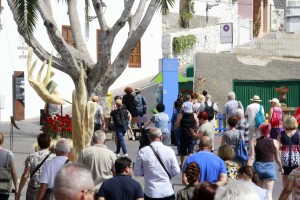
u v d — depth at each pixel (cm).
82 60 2992
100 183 1407
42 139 1430
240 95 4384
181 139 2477
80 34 3038
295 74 4453
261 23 6744
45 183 1326
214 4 5938
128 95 3503
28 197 1423
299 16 5903
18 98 4328
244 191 708
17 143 3167
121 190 1247
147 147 1472
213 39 5734
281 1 6956
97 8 2967
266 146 1736
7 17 4259
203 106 3042
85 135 1722
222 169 1438
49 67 1886
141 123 3497
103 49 2975
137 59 5234
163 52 5378
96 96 2930
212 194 905
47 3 2950
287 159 1870
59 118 1911
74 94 1717
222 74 4391
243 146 1927
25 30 2583
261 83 4375
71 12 3031
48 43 4497
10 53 4288
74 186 627
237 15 6197
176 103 3094
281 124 2864
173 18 5641
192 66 4588
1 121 4234
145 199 1466
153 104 4588
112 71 3020
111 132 3359
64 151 1337
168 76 3647
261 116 2836
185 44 5438
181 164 2475
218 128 3556
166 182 1460
